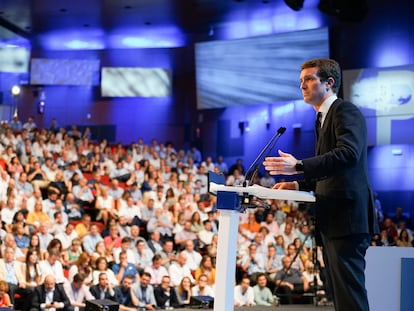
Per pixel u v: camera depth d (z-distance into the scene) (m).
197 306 8.63
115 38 19.34
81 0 16.02
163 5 16.34
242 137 18.59
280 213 14.21
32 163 13.93
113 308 7.82
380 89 16.27
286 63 17.44
